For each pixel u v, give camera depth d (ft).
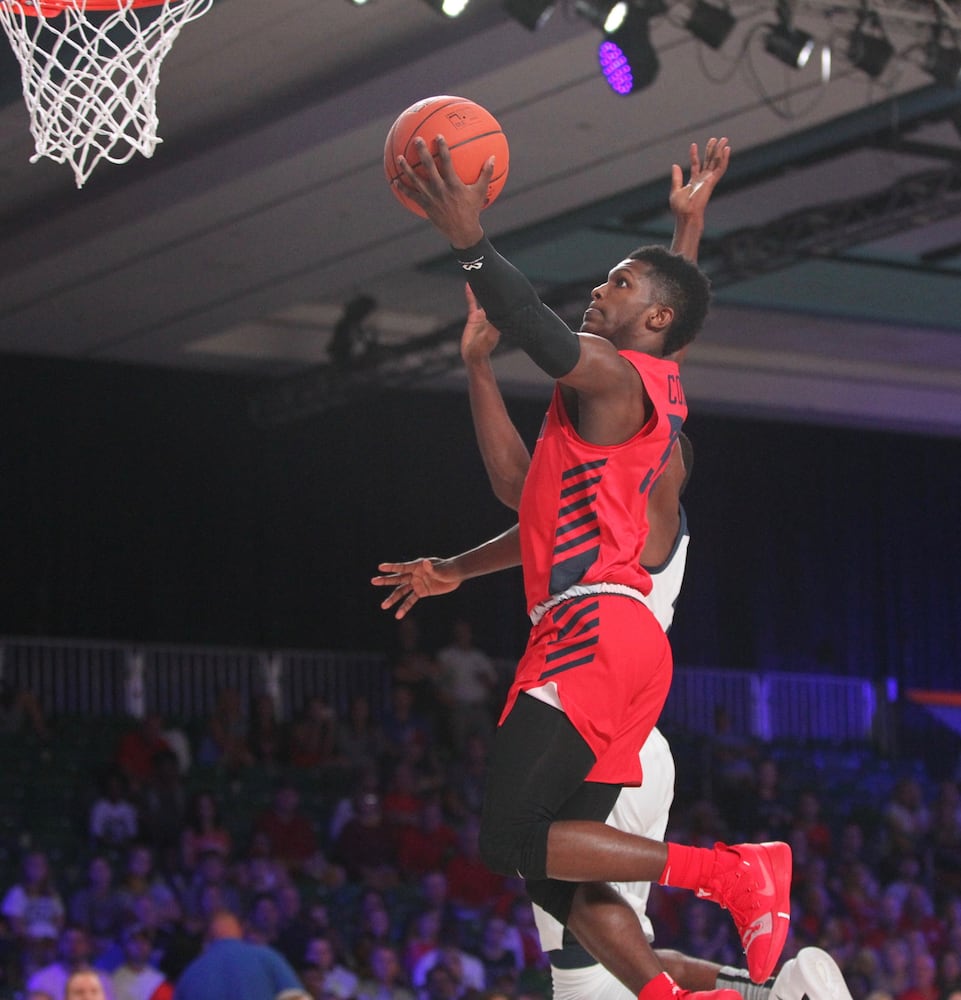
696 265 11.84
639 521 11.23
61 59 19.88
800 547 72.64
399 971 41.22
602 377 10.94
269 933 39.81
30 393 61.36
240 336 61.57
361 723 57.36
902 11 35.47
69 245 48.24
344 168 43.32
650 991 10.74
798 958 10.76
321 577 66.44
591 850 10.60
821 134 43.27
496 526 69.05
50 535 61.77
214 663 61.67
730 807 59.88
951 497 75.31
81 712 58.23
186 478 64.08
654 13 34.30
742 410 69.62
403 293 58.80
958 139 45.37
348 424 67.41
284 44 39.32
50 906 41.22
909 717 72.02
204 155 44.27
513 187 45.98
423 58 39.58
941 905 56.59
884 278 56.85
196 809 47.39
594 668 10.94
